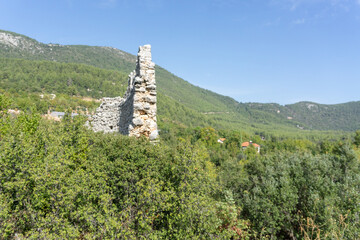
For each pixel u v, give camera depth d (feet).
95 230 18.42
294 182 35.58
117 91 424.05
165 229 21.66
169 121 371.76
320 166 40.52
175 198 21.18
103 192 21.53
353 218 26.76
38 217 18.76
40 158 22.99
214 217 23.49
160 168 25.39
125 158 25.09
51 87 365.61
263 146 287.89
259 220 31.17
